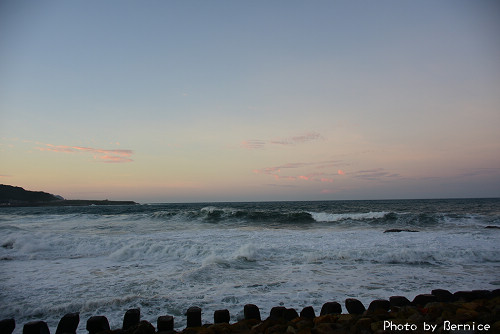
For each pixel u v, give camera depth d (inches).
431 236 547.5
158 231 699.4
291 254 411.8
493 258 390.6
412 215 923.4
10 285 279.6
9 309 214.1
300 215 992.2
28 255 422.6
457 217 895.1
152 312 212.1
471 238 523.2
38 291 261.4
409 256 389.7
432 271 331.6
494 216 905.5
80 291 261.6
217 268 340.2
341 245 468.4
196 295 247.3
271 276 310.2
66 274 323.0
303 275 314.3
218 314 170.7
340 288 267.7
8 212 1779.0
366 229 741.9
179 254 419.5
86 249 457.4
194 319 165.8
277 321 161.3
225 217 1020.5
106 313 210.4
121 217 1067.9
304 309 180.7
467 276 310.7
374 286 273.9
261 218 999.6
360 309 182.1
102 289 267.3
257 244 476.1
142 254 421.7
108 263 380.2
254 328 154.5
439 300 198.8
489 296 199.6
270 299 237.5
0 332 153.8
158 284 282.2
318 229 746.2
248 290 261.3
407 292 256.4
